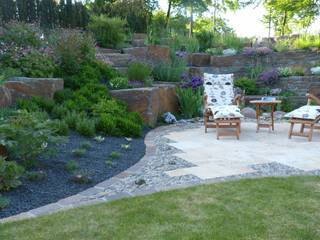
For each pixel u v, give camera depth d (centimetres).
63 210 304
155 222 279
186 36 1392
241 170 433
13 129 375
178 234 259
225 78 794
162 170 435
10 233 262
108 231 265
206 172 424
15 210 306
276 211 297
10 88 599
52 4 1173
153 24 1512
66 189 360
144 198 330
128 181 391
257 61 1240
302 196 331
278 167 448
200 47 1386
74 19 1209
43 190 352
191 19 1856
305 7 1819
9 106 568
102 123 595
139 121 698
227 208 304
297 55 1222
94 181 388
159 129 725
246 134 676
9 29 782
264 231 262
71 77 749
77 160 446
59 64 764
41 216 292
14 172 343
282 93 1070
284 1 1834
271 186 359
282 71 1117
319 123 721
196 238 253
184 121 827
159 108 809
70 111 621
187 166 453
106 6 1409
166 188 361
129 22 1438
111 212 299
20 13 1094
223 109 652
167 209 304
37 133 380
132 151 523
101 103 660
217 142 602
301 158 493
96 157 468
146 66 916
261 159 488
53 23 1168
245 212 296
